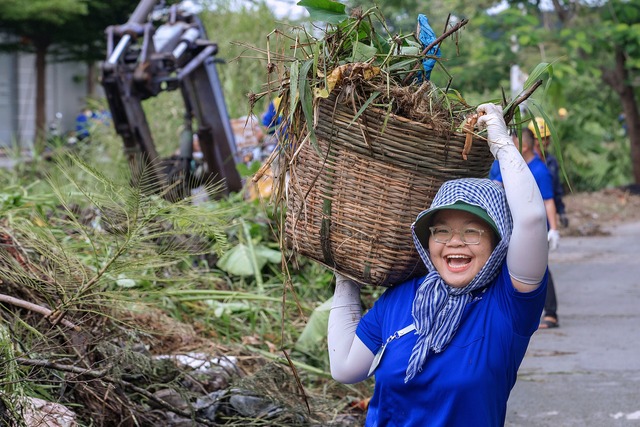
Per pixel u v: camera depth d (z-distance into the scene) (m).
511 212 2.90
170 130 14.40
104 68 8.17
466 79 17.33
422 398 3.02
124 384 4.11
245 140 10.84
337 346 3.28
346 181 3.12
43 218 5.02
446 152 3.08
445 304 2.99
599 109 21.50
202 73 8.91
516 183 2.90
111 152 11.96
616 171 23.48
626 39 17.50
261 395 4.43
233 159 9.02
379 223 3.12
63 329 4.13
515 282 2.92
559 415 5.44
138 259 4.07
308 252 3.29
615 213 17.94
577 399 5.75
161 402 4.09
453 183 3.01
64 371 3.80
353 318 3.31
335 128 3.10
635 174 20.80
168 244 4.28
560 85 15.09
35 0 26.06
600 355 6.88
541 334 7.68
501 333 2.97
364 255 3.16
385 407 3.10
